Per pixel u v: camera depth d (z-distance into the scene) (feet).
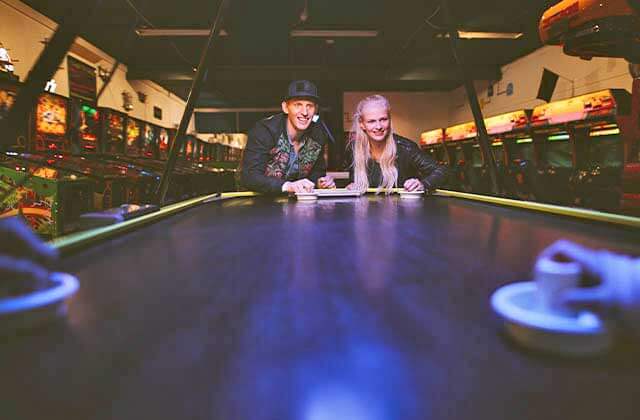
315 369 1.05
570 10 11.24
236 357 1.12
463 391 0.94
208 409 0.88
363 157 7.74
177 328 1.32
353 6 26.27
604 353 1.09
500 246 2.60
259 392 0.95
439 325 1.33
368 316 1.42
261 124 8.33
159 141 30.78
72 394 0.94
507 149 33.76
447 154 44.04
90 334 1.28
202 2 24.73
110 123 23.57
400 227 3.40
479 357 1.10
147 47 32.91
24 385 0.98
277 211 4.64
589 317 1.09
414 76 40.42
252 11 26.66
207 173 30.68
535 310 1.19
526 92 36.01
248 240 2.88
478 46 33.65
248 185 7.16
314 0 25.25
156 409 0.88
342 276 1.93
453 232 3.12
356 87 50.52
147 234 3.15
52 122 18.06
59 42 3.16
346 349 1.16
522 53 35.70
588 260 1.12
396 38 32.83
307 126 8.18
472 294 1.65
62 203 13.06
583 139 25.88
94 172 15.81
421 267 2.09
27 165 14.05
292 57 37.96
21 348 1.18
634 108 17.04
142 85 40.52
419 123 51.85
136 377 1.01
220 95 53.72
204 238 2.97
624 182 17.35
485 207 4.85
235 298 1.63
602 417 0.83
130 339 1.24
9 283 1.34
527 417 0.84
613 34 10.59
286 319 1.40
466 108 47.37
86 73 29.86
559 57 31.65
